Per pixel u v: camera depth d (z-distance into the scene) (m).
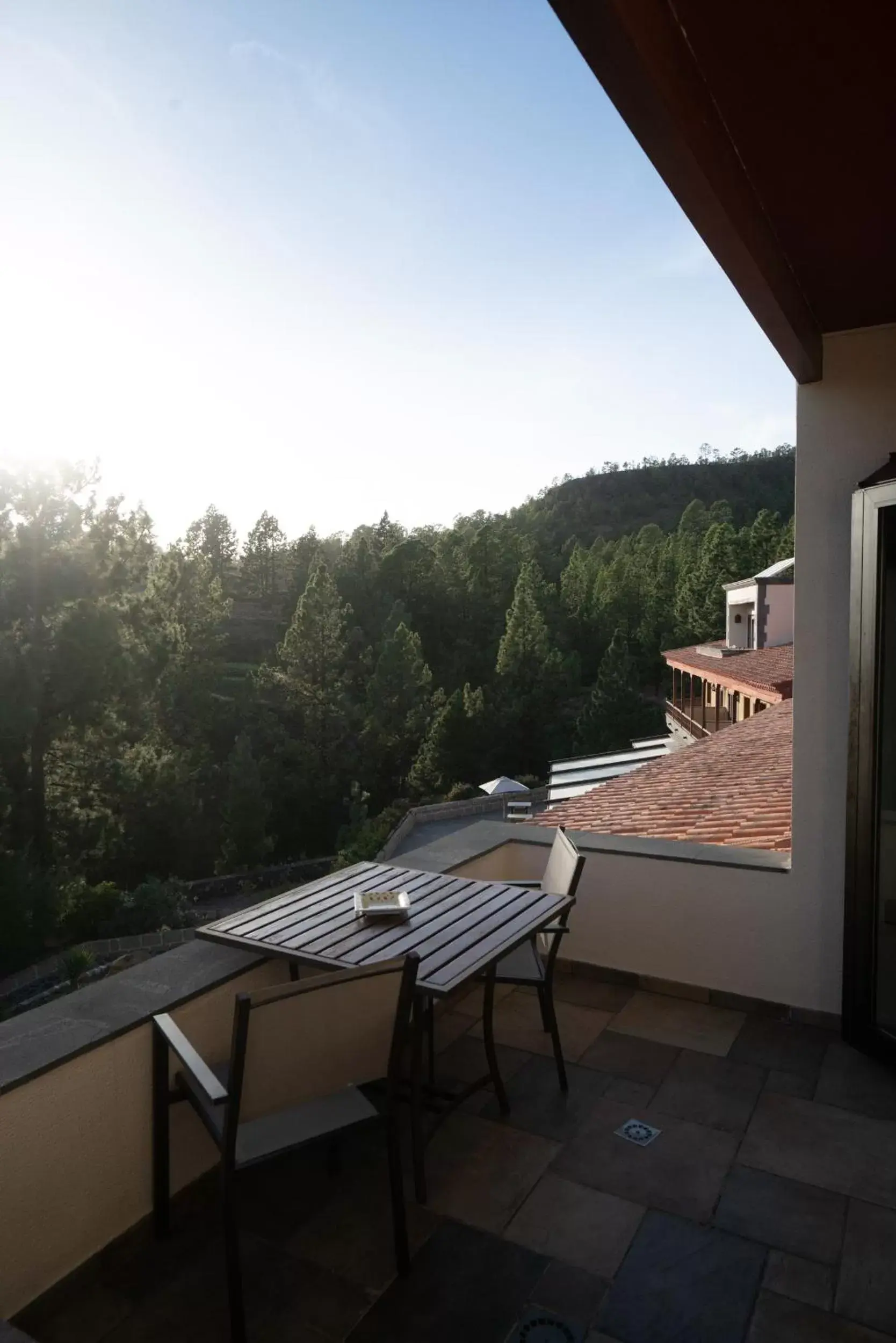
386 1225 2.42
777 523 54.47
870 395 3.45
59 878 28.14
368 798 42.53
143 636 34.75
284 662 49.09
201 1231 2.41
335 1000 2.10
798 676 3.62
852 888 3.34
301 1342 2.00
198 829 34.56
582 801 9.62
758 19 1.53
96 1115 2.28
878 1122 2.91
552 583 63.50
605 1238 2.35
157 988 2.60
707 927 3.89
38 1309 2.12
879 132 1.93
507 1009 3.88
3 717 29.48
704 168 1.79
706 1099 3.08
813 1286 2.16
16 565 30.70
